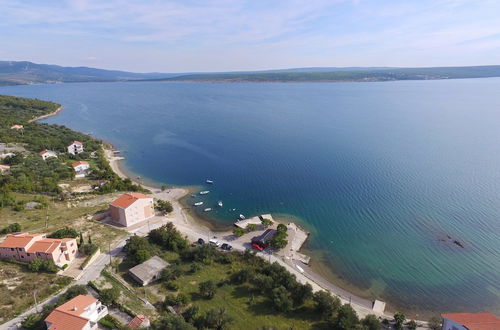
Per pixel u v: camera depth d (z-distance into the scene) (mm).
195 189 140625
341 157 177375
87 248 82062
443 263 89062
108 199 122125
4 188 117750
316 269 86875
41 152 172125
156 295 69562
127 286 71125
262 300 69688
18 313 60344
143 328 55500
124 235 95500
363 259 91250
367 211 117875
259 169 164000
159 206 116750
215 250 87938
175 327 55250
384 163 165375
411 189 134000
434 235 101938
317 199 128500
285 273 75250
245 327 61688
